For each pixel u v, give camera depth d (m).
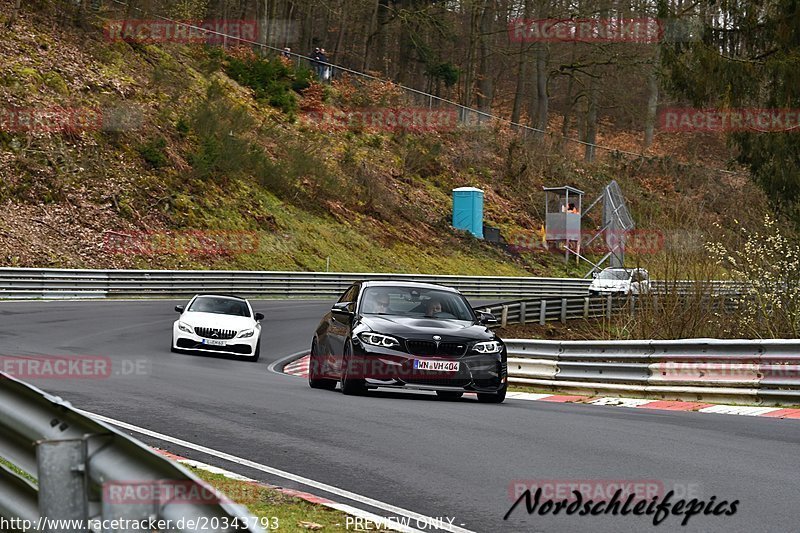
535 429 24.84
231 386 33.72
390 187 125.69
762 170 66.31
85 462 8.19
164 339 54.88
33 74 94.25
